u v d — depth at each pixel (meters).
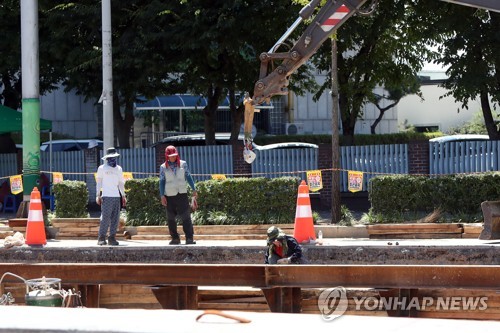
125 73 30.88
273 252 14.65
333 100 22.91
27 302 10.62
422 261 17.66
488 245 17.47
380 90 57.53
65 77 36.31
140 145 56.53
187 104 49.50
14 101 37.50
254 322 6.57
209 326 6.37
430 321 6.57
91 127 56.41
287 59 15.02
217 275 12.24
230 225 21.67
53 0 31.33
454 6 27.61
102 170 19.81
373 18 29.61
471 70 27.66
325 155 27.69
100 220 21.16
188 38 29.23
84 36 31.45
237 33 29.16
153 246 19.08
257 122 56.31
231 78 32.00
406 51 33.59
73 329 6.40
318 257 18.06
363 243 18.59
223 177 23.44
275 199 21.84
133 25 30.61
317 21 14.84
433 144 26.94
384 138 49.47
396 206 21.75
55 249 19.61
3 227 23.33
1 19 31.55
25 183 23.95
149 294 14.37
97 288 13.09
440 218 21.11
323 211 27.27
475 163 26.38
